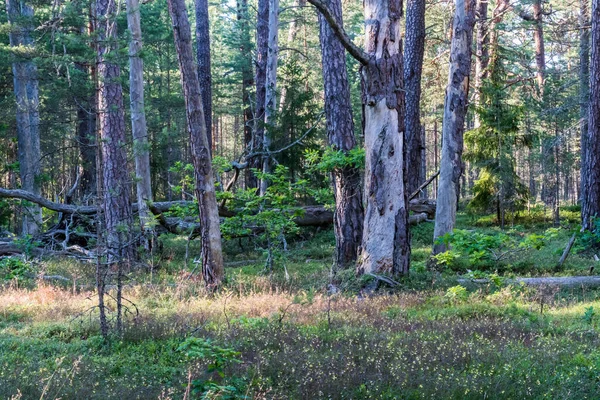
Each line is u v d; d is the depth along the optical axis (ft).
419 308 34.19
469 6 49.78
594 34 58.18
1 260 55.62
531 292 38.24
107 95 54.65
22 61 61.77
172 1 41.34
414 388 18.80
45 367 21.89
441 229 50.16
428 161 199.31
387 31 40.09
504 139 82.07
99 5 54.80
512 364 21.17
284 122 76.54
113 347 25.88
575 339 25.77
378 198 41.50
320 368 20.43
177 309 35.32
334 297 38.60
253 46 128.98
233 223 53.01
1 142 101.91
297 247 70.33
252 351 23.36
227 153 168.55
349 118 48.08
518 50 92.17
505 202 82.89
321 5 35.65
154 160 100.63
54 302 38.14
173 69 141.38
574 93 106.22
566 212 94.58
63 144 111.65
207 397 15.46
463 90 50.19
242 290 42.11
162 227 66.23
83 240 66.18
